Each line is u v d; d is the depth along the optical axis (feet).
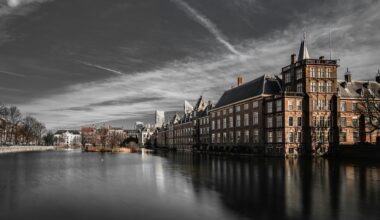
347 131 249.34
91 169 146.10
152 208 64.34
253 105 277.44
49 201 72.18
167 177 112.16
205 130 399.65
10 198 75.87
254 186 88.89
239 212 60.18
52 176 118.52
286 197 73.05
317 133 239.91
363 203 66.44
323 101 244.63
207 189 84.89
